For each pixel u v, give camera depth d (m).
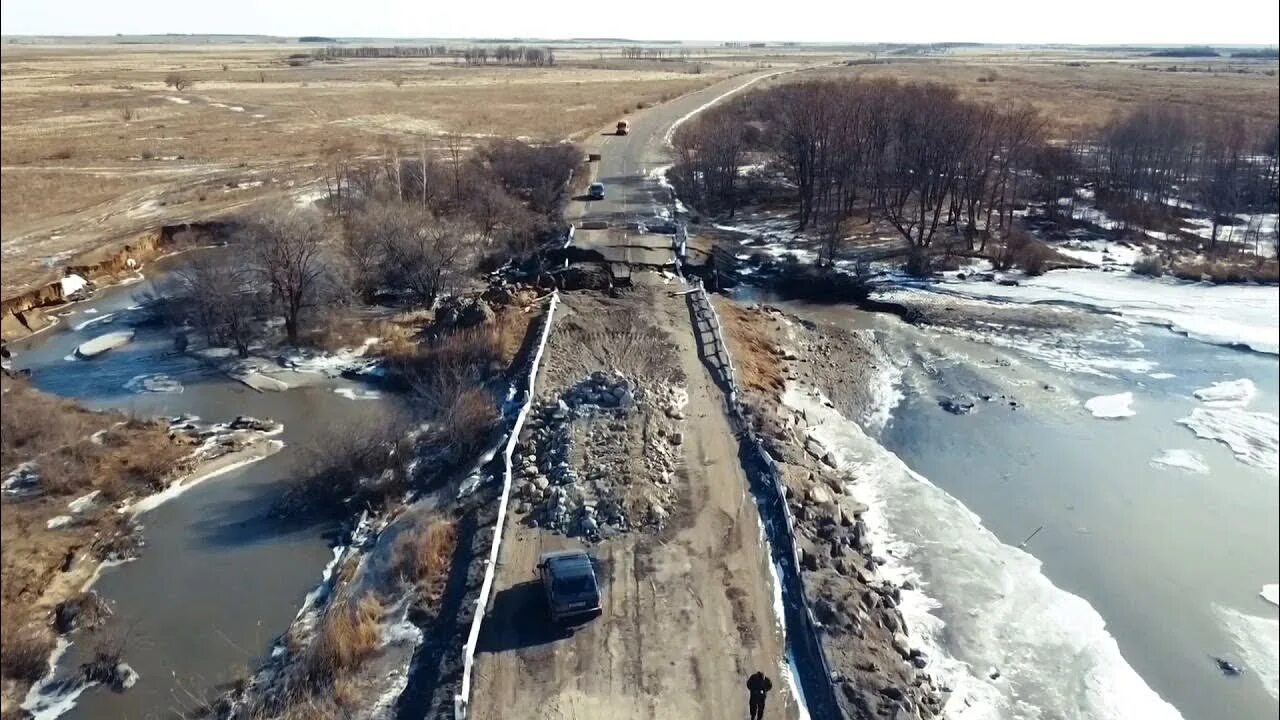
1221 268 51.75
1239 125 76.44
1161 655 22.28
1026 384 38.41
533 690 18.05
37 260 47.66
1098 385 38.47
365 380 36.50
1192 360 40.97
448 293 44.47
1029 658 21.59
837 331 43.44
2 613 21.56
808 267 50.62
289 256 38.94
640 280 44.84
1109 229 60.34
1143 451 33.00
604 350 35.97
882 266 52.47
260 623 21.88
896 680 19.19
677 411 30.45
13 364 37.97
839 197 60.25
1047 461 32.12
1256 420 35.28
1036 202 66.75
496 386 33.44
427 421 31.56
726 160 64.44
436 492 26.48
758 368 36.28
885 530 26.48
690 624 20.06
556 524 23.84
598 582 21.39
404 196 56.81
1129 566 26.00
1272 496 29.89
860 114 64.12
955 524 27.19
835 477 28.89
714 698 17.94
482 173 61.00
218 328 39.09
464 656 18.59
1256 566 26.11
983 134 57.38
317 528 25.70
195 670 20.38
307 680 19.17
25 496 26.81
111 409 33.50
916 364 40.31
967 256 54.16
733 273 50.47
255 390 35.47
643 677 18.44
